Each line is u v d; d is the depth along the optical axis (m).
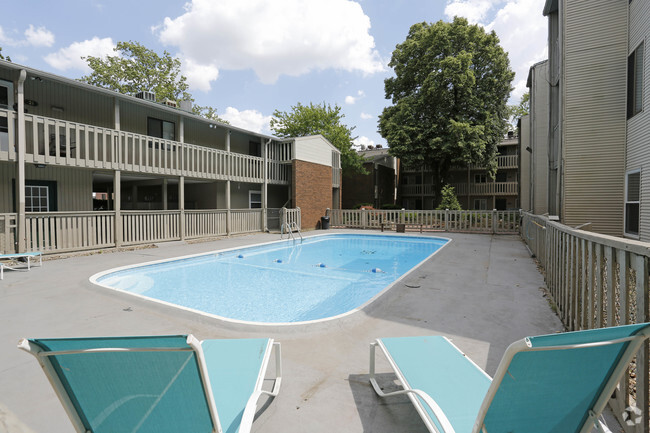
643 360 1.93
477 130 21.64
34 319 4.34
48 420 2.34
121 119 12.38
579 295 3.59
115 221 10.48
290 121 31.00
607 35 9.31
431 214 18.19
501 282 6.36
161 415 1.54
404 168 33.75
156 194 19.50
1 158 8.09
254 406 1.83
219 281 7.98
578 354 1.43
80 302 5.07
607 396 1.54
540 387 1.49
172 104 14.27
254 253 11.90
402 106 23.62
